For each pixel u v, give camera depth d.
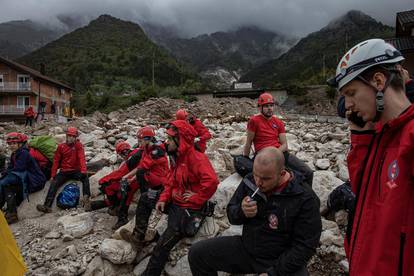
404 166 1.32
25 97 38.16
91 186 6.06
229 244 2.95
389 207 1.34
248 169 4.68
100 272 3.93
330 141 8.25
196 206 3.78
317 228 2.60
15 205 5.45
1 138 11.52
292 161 4.44
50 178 6.54
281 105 44.22
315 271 3.66
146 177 4.55
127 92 64.19
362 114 1.49
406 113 1.36
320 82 55.97
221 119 15.82
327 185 4.64
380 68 1.43
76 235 4.58
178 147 3.78
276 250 2.73
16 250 3.24
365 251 1.48
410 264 1.32
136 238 3.99
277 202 2.66
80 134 9.92
